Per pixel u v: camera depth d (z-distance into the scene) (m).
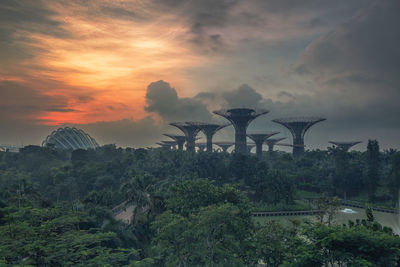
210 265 29.19
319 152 178.50
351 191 125.50
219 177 119.56
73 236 25.45
